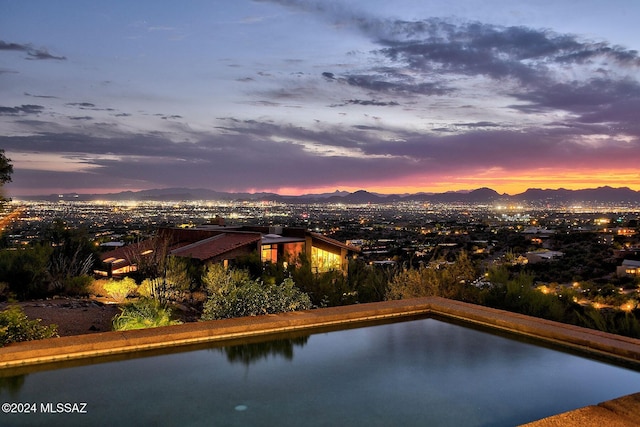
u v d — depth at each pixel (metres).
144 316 7.04
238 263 15.88
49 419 3.32
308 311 5.97
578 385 4.08
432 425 3.34
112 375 4.19
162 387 3.94
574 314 7.33
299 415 3.46
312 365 4.56
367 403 3.70
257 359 4.73
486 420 3.44
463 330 5.85
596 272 40.53
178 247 19.12
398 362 4.65
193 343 4.94
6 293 11.05
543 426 2.80
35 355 4.21
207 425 3.28
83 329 7.84
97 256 16.62
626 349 4.43
